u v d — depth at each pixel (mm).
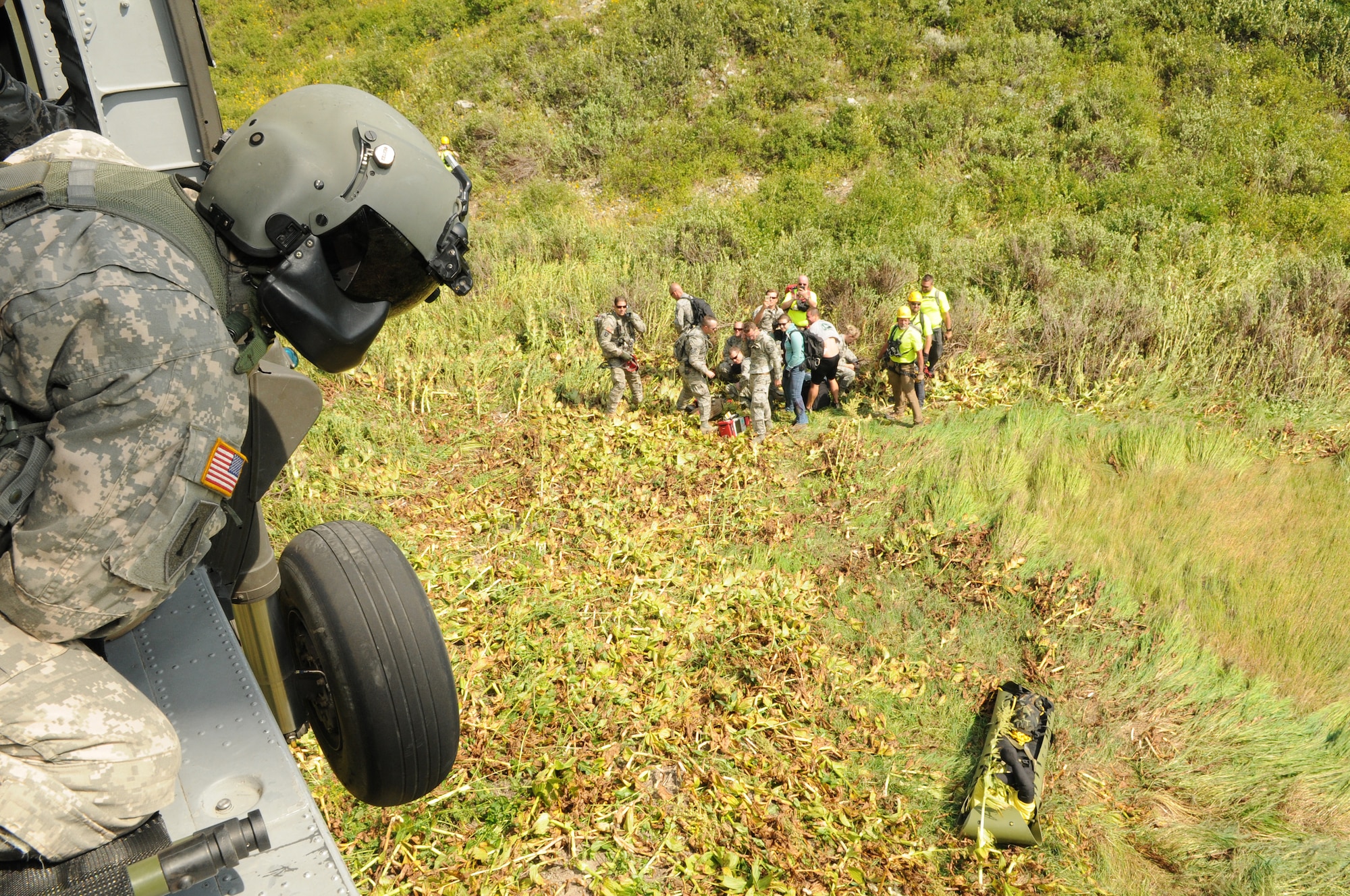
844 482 8328
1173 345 10766
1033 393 10375
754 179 17422
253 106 21219
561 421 9289
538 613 6055
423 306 11570
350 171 1776
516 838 4367
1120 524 7652
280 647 2643
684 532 7363
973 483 8234
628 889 4152
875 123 18109
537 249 14258
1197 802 5129
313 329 1779
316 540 2543
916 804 4957
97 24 3586
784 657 5832
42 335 1420
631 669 5527
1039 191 16062
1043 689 5871
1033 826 4719
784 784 4902
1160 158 16641
